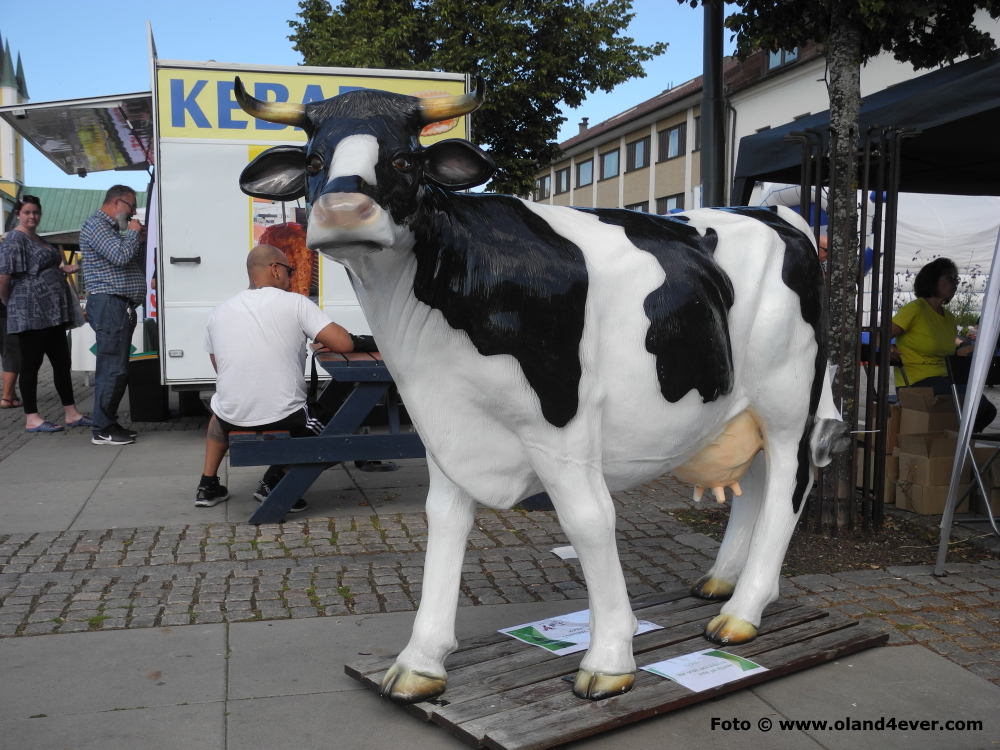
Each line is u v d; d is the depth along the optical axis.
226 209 7.29
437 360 2.48
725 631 3.11
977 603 3.77
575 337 2.50
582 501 2.61
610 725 2.56
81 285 11.84
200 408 9.07
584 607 3.76
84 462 6.73
